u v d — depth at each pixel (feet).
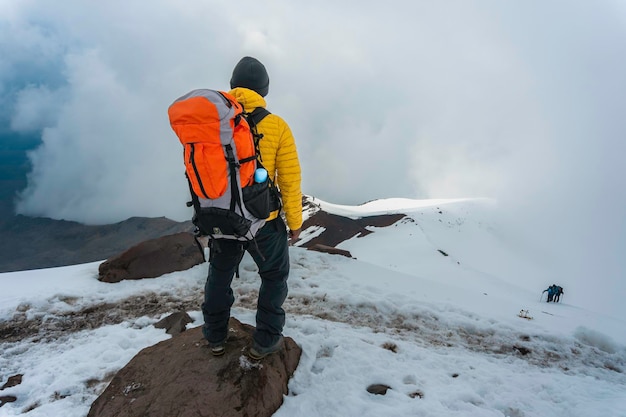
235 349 10.82
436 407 10.25
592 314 24.04
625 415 10.50
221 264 9.52
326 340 13.56
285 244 9.66
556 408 10.95
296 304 17.97
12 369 12.72
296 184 9.00
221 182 7.47
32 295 17.54
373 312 17.57
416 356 13.47
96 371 12.11
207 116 7.18
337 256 24.36
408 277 22.43
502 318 17.51
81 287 19.04
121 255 20.59
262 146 8.33
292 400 10.11
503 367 13.69
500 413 10.26
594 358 15.17
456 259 198.18
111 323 16.12
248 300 18.17
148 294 18.76
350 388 10.97
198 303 18.07
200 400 9.11
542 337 16.14
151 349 11.43
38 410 10.29
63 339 14.69
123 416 8.96
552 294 56.24
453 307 18.13
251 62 9.25
